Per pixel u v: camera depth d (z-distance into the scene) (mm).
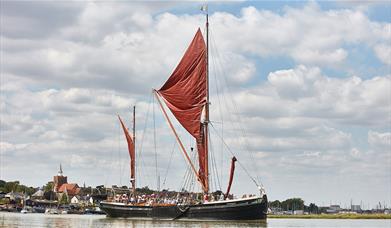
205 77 119438
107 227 91812
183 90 120188
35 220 125125
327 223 142125
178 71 120562
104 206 131000
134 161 142875
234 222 103688
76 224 102688
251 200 102250
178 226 93062
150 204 121688
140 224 101625
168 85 121438
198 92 119375
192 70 120000
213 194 115375
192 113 119125
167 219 115000
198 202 111250
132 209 124125
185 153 118875
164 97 121938
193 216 109562
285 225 118438
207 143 117312
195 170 116938
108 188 157375
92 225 98625
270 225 114875
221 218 105312
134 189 142250
